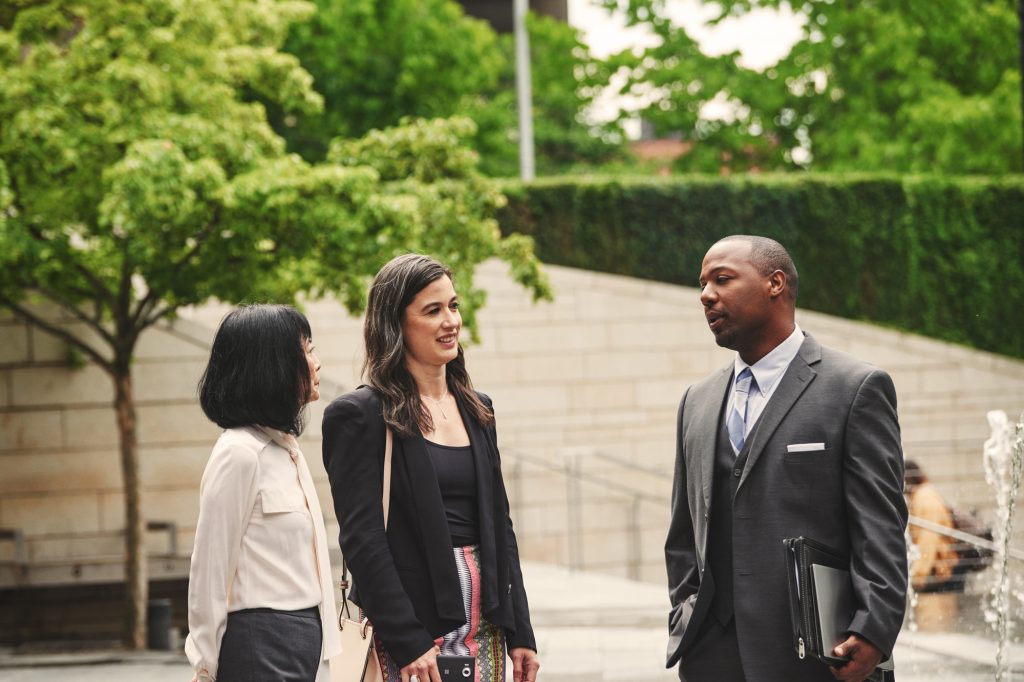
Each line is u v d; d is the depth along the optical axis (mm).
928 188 21312
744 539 4379
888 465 4277
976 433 20672
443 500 4363
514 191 20359
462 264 14023
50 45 13039
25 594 15609
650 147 46406
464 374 4637
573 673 9891
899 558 4180
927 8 25984
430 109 26781
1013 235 21453
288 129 26156
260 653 4137
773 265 4527
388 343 4398
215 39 13750
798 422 4379
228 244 12836
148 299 13633
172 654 13039
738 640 4332
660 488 19750
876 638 4047
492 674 4352
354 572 4215
